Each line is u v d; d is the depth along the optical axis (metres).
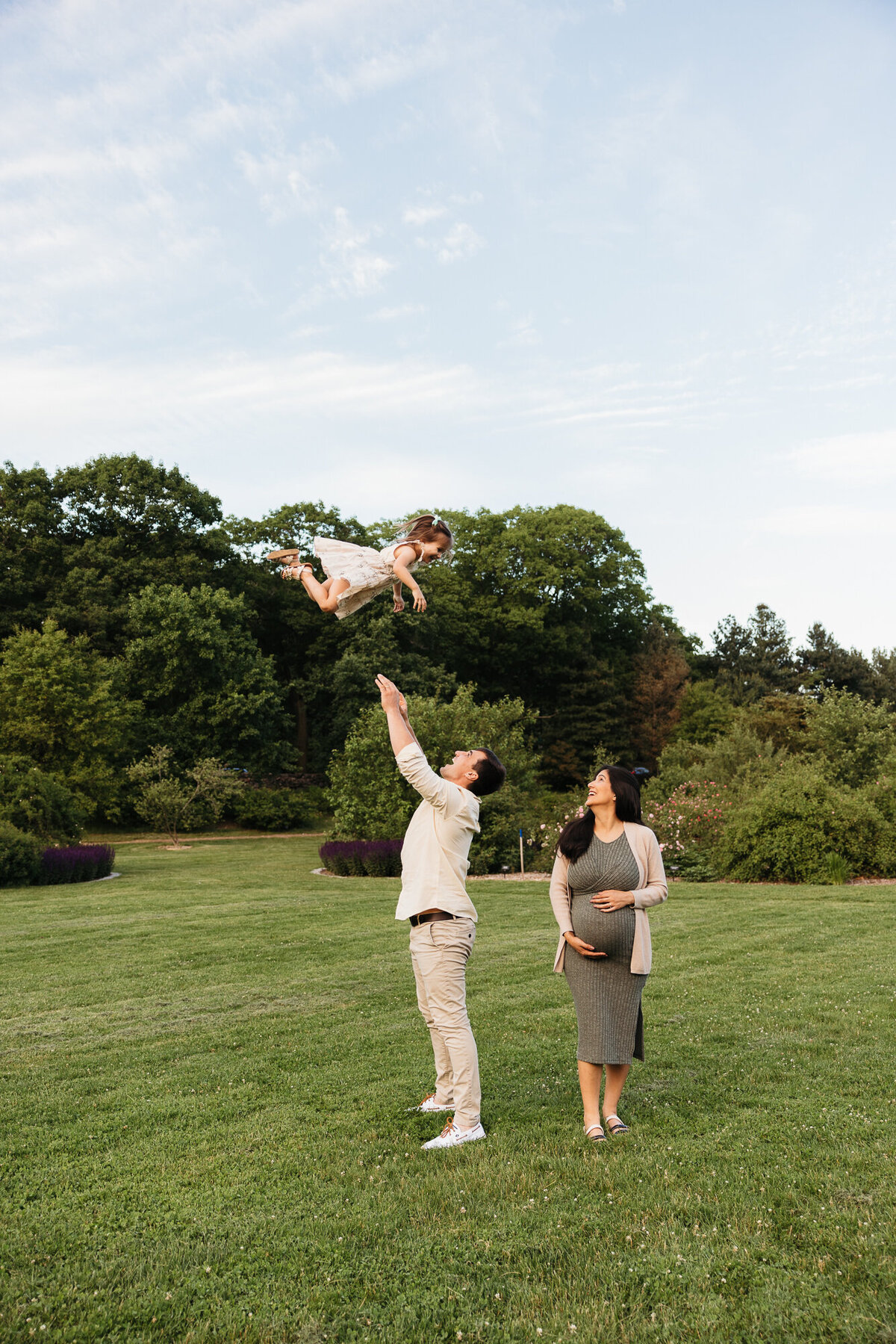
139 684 39.88
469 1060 4.38
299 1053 5.89
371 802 22.23
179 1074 5.48
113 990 8.09
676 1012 6.73
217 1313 2.80
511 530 50.88
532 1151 4.10
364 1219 3.42
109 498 42.53
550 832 20.20
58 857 19.55
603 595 52.72
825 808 16.62
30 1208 3.58
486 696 51.44
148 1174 3.93
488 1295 2.89
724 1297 2.85
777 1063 5.35
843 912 11.94
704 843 18.28
